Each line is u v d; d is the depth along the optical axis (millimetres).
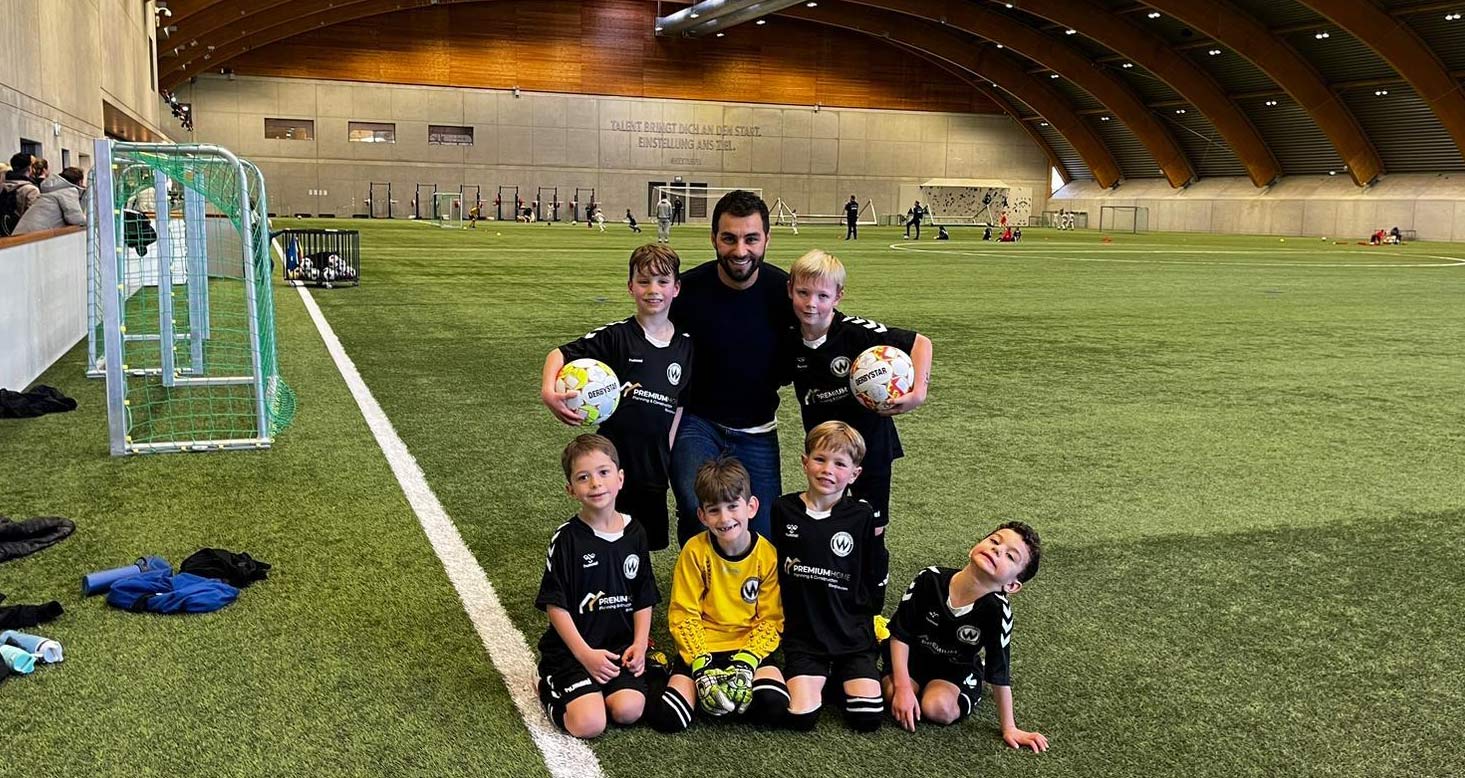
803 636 3463
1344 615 4328
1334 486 6273
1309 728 3400
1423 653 3977
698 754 3150
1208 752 3236
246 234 6578
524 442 6801
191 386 8656
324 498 5570
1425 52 42656
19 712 3264
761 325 4102
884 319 14086
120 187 8906
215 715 3279
